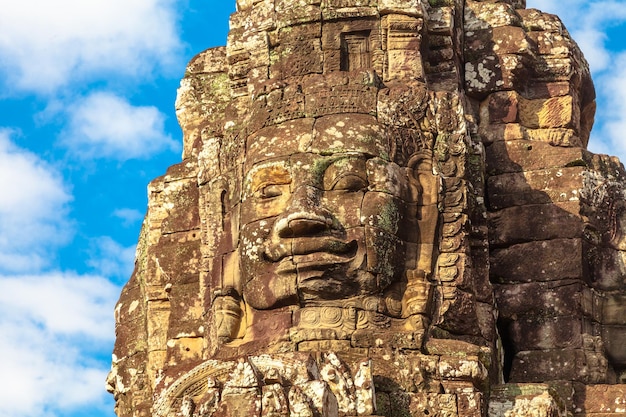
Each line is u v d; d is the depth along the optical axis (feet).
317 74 82.43
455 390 76.84
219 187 82.79
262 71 84.17
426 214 80.33
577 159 85.61
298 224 78.28
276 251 78.74
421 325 78.43
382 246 78.69
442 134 81.35
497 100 87.25
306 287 78.18
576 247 84.17
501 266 84.69
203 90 88.99
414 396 76.48
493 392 78.38
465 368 77.10
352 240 78.54
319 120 80.28
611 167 86.63
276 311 79.00
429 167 80.89
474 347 77.82
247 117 82.48
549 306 83.71
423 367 76.95
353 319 78.07
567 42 88.94
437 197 80.53
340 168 79.41
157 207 87.10
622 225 86.07
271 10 84.89
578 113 88.63
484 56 87.86
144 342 87.45
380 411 76.13
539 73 88.28
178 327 84.07
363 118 80.28
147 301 86.28
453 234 80.38
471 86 87.51
